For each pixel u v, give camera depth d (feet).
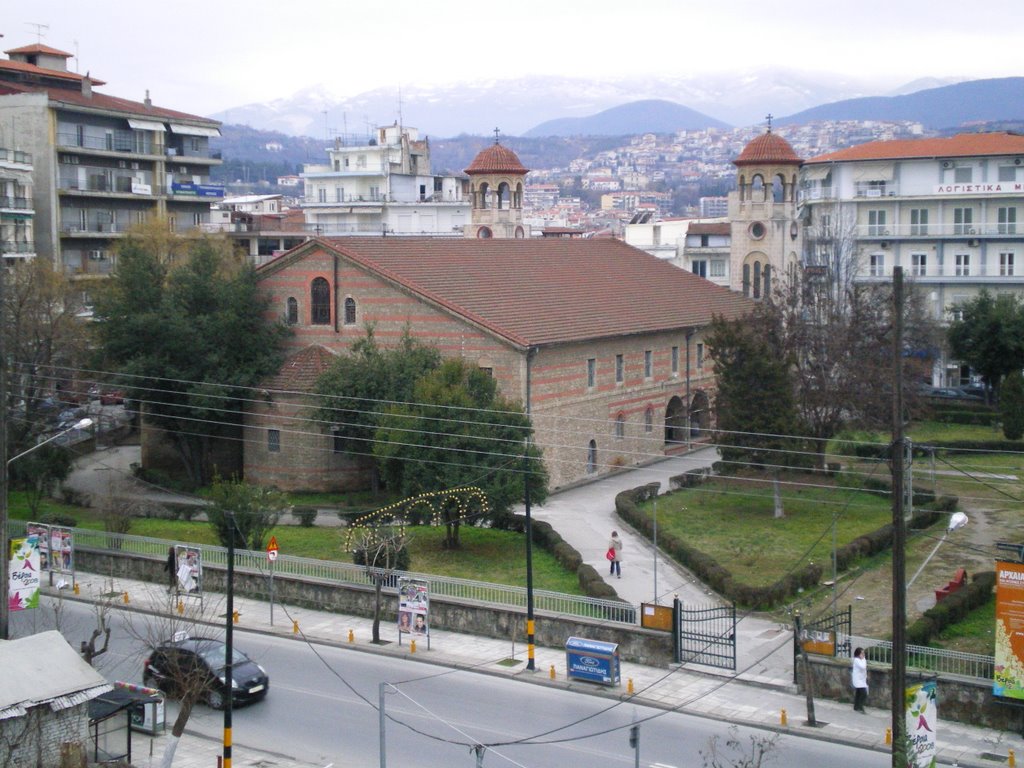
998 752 102.47
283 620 146.10
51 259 280.31
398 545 152.66
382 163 484.33
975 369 277.85
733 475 198.18
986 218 315.78
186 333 211.00
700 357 261.85
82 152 313.53
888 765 100.32
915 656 116.47
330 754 104.68
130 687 111.24
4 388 108.06
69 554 159.94
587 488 214.90
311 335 220.23
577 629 132.05
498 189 331.16
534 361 202.80
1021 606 105.81
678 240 424.87
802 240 322.14
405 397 192.54
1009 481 216.33
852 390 206.80
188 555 149.48
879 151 334.85
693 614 139.54
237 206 548.31
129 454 257.34
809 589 152.56
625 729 109.19
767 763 100.68
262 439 217.97
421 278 213.25
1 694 92.89
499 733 108.88
